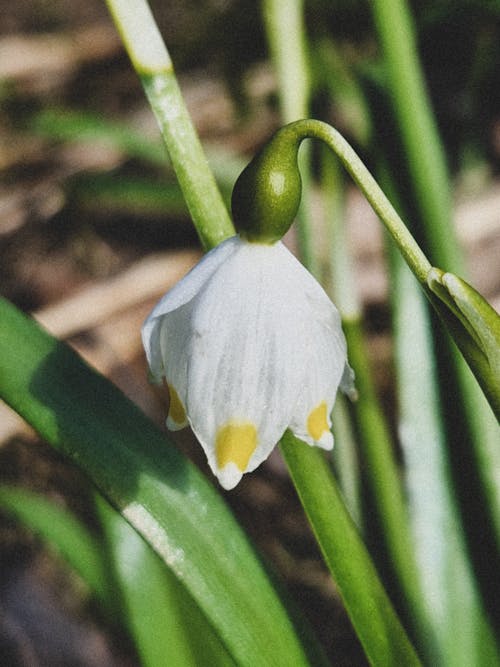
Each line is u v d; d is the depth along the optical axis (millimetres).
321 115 326
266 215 123
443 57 363
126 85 407
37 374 152
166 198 335
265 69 383
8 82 403
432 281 120
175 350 127
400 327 198
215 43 393
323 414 127
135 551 195
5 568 256
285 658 145
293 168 123
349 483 196
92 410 151
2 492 218
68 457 147
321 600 249
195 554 146
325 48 339
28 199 356
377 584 147
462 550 193
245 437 124
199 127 374
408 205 191
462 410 193
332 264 198
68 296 326
